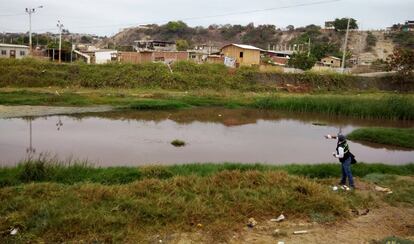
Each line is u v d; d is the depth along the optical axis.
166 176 13.37
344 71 58.62
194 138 22.81
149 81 46.78
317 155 20.05
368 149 22.47
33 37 89.94
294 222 9.89
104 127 24.80
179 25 136.88
